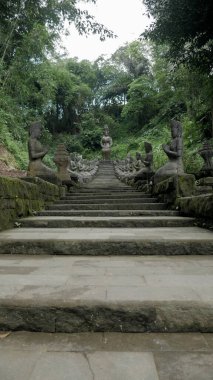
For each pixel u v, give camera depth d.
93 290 2.36
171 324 2.02
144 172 11.16
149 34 10.62
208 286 2.46
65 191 9.88
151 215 6.64
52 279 2.69
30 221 5.59
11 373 1.56
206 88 12.62
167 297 2.18
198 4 9.12
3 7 11.01
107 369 1.59
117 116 44.28
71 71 41.72
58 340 1.92
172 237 4.09
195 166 12.88
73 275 2.84
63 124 38.78
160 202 8.25
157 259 3.56
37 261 3.48
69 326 2.05
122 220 5.53
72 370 1.58
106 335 1.99
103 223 5.54
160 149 17.39
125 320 2.04
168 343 1.87
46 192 7.95
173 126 8.55
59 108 38.28
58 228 5.38
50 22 12.99
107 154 32.56
